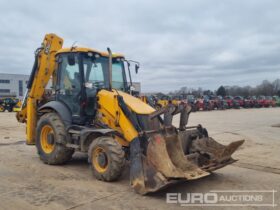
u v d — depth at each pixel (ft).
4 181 21.12
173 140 19.69
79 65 24.23
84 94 23.90
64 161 25.46
